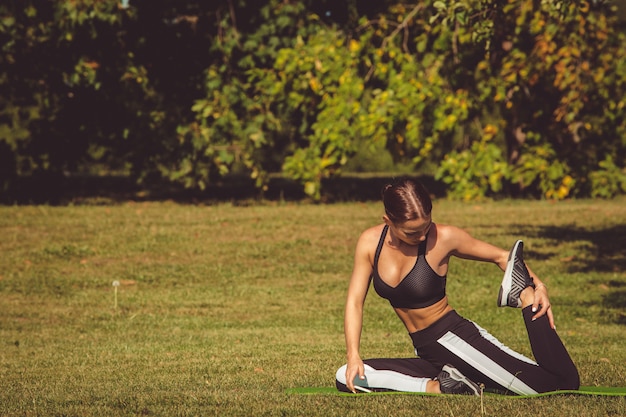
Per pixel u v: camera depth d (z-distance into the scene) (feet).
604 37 93.09
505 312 49.26
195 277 61.16
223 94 98.17
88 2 92.94
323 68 97.45
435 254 24.30
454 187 104.63
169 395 26.63
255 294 55.72
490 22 45.27
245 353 37.78
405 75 98.17
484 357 24.75
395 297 24.70
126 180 140.36
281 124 108.58
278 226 82.28
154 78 99.71
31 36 95.09
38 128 99.14
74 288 57.06
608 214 90.99
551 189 105.50
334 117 98.22
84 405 25.41
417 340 25.27
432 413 23.04
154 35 98.07
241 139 99.09
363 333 43.24
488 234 77.15
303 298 54.54
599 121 104.78
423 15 99.55
